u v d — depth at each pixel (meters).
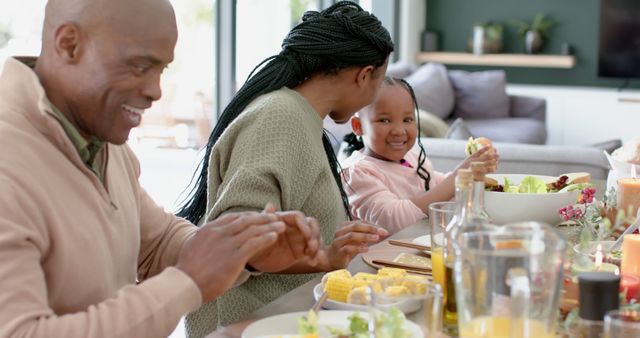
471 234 1.12
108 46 1.26
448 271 1.33
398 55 8.24
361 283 1.41
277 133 1.76
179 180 5.46
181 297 1.25
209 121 5.43
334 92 1.94
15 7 3.86
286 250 1.49
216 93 5.37
